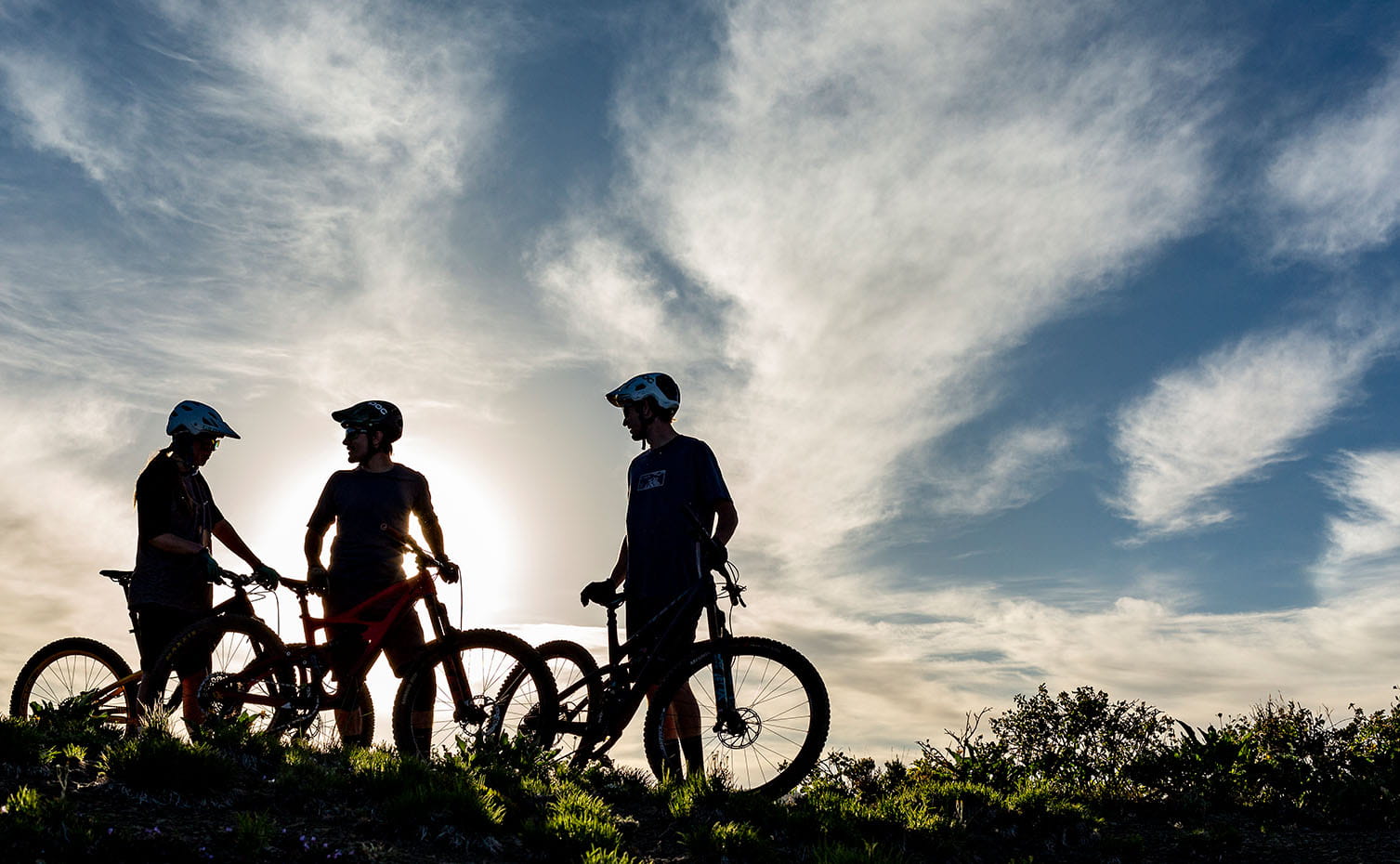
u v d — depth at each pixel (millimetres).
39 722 5219
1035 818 5586
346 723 6164
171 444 6105
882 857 4387
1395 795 6039
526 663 5887
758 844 4512
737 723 5457
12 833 3449
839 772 6867
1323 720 7094
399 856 3998
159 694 5723
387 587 6148
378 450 6344
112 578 6039
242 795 4352
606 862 4113
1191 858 5305
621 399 6223
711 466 6008
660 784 5379
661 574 5914
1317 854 5242
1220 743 6898
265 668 5973
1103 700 9398
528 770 5383
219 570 5980
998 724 9617
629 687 5867
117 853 3539
